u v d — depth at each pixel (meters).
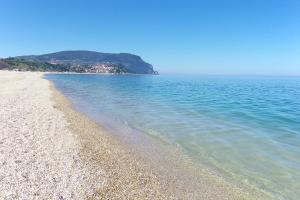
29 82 60.41
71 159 12.61
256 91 66.12
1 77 69.38
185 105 34.75
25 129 16.81
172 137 18.05
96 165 12.32
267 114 28.56
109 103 35.06
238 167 13.19
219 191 10.85
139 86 80.12
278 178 12.05
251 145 16.58
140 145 16.09
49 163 11.83
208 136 18.52
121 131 19.33
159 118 24.66
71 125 19.41
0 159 11.57
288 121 24.44
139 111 28.55
